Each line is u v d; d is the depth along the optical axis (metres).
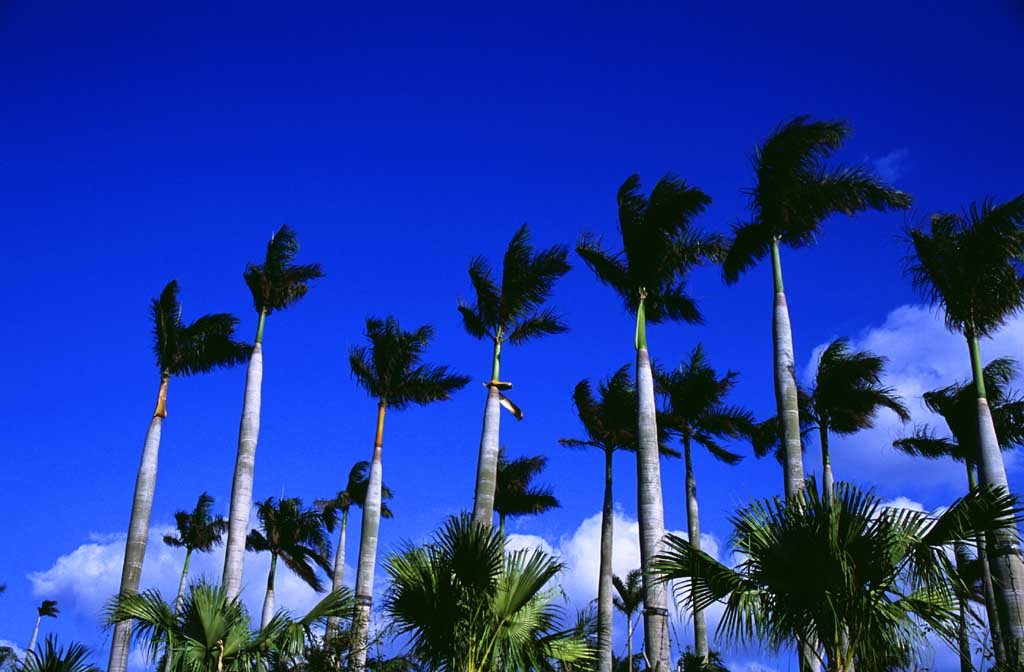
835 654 11.04
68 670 19.33
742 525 11.40
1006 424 26.25
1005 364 26.45
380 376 29.86
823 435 29.12
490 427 24.19
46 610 55.53
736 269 21.98
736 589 11.49
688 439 32.72
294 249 29.50
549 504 38.56
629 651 34.31
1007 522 11.05
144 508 26.64
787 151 20.55
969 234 19.44
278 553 47.09
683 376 32.31
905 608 11.41
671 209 21.69
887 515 11.01
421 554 14.26
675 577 12.03
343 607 18.14
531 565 14.59
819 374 28.55
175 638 16.94
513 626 14.73
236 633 17.05
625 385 32.31
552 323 25.33
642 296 22.39
